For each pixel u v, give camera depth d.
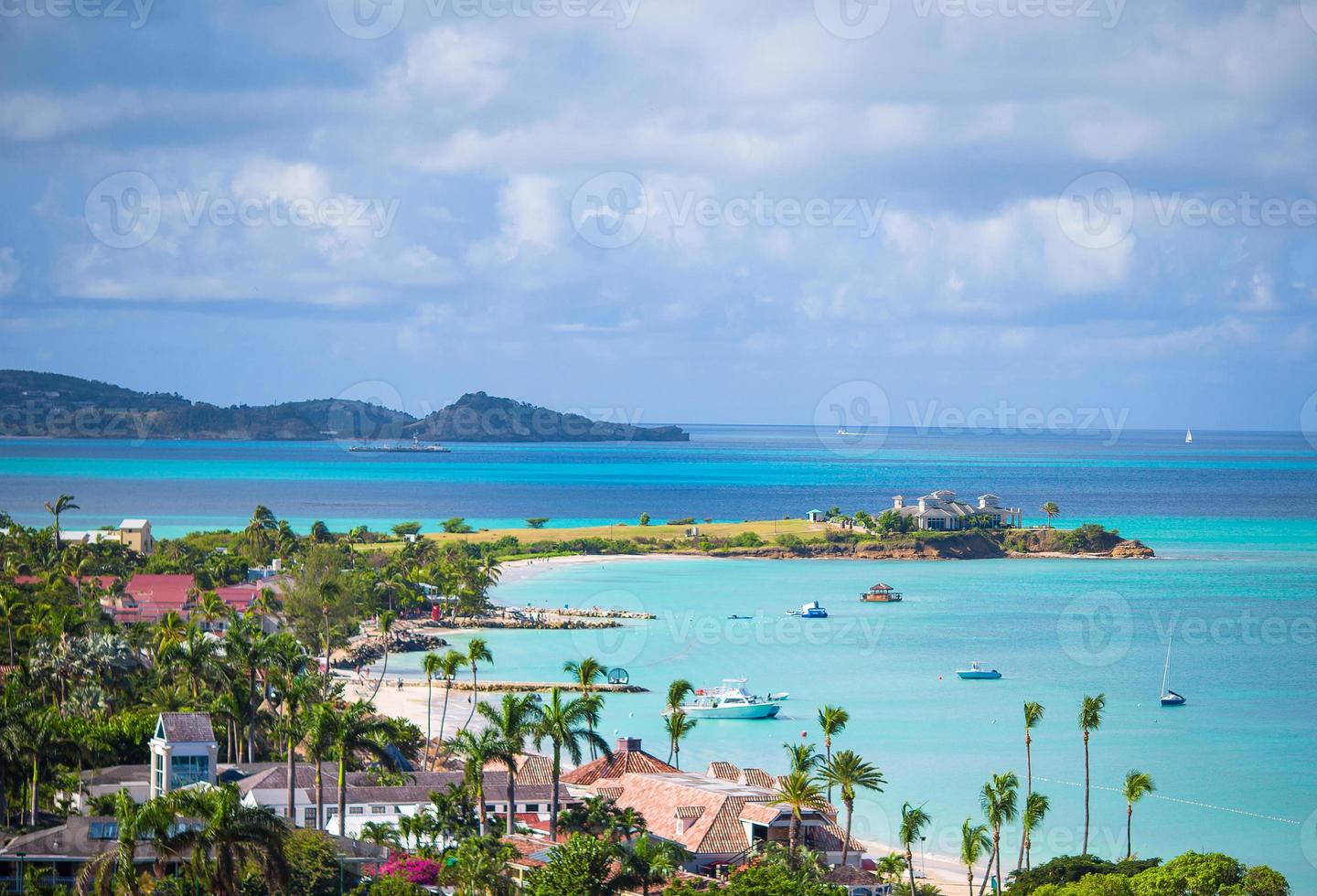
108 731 115.31
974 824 142.25
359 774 114.62
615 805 110.56
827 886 91.50
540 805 113.50
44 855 89.31
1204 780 165.62
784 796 105.25
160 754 105.69
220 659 126.12
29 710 107.62
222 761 124.50
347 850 93.56
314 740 106.06
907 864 126.19
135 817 74.50
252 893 82.94
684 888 86.06
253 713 125.38
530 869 91.94
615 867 89.31
